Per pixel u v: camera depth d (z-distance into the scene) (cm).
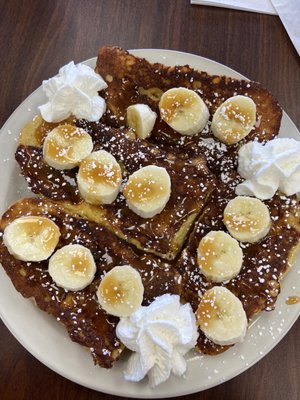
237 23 37
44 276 29
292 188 31
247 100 31
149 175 30
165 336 27
